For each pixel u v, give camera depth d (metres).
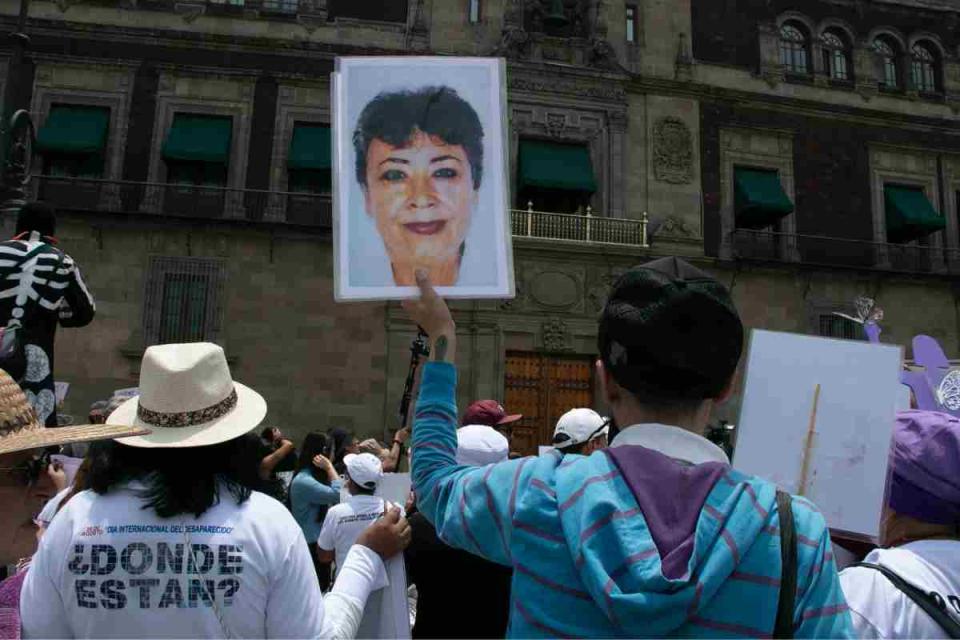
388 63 3.03
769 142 24.83
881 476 2.72
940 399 3.80
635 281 1.87
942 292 24.92
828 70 26.12
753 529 1.58
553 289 22.00
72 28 21.47
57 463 4.09
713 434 8.35
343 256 2.87
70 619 2.19
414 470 2.15
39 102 21.12
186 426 2.38
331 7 22.70
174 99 21.77
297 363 20.72
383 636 3.17
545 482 1.76
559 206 23.53
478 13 23.34
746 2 25.59
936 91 26.81
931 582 2.14
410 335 21.20
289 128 22.11
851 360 2.92
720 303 1.80
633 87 23.91
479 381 21.12
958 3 27.27
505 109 3.02
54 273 4.81
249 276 20.97
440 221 2.91
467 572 3.81
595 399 21.92
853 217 25.12
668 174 23.62
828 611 1.58
